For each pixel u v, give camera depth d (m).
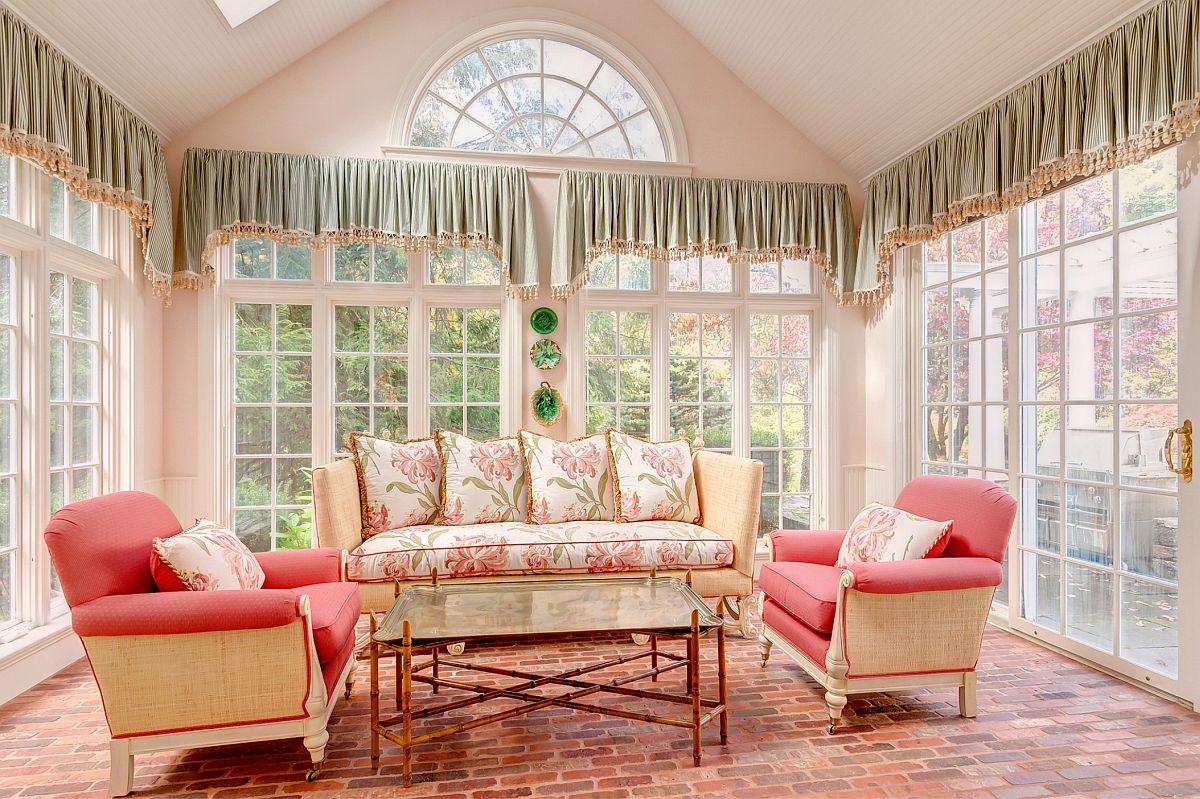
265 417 4.09
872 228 4.37
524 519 3.68
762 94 4.45
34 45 2.61
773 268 4.63
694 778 2.05
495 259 4.29
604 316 4.44
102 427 3.47
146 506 2.36
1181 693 2.53
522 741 2.29
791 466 4.66
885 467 4.38
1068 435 3.08
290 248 4.09
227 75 3.68
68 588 1.92
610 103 4.45
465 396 4.25
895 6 3.25
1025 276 3.33
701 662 3.04
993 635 3.38
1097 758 2.16
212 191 3.76
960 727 2.38
